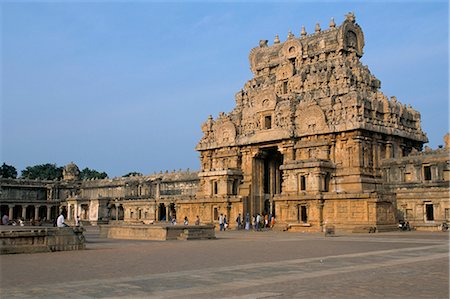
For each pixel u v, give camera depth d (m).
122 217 140.88
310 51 106.12
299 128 93.12
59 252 36.34
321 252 35.81
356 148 84.06
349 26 103.19
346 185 83.56
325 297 17.48
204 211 100.69
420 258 30.69
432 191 76.62
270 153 104.56
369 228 70.62
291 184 86.19
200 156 113.62
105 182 155.88
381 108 90.88
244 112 106.00
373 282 20.89
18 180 156.12
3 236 34.66
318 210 80.62
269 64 114.12
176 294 18.31
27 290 19.34
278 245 43.69
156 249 39.25
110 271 25.05
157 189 134.38
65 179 169.00
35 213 155.75
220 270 25.22
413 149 96.44
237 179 100.38
